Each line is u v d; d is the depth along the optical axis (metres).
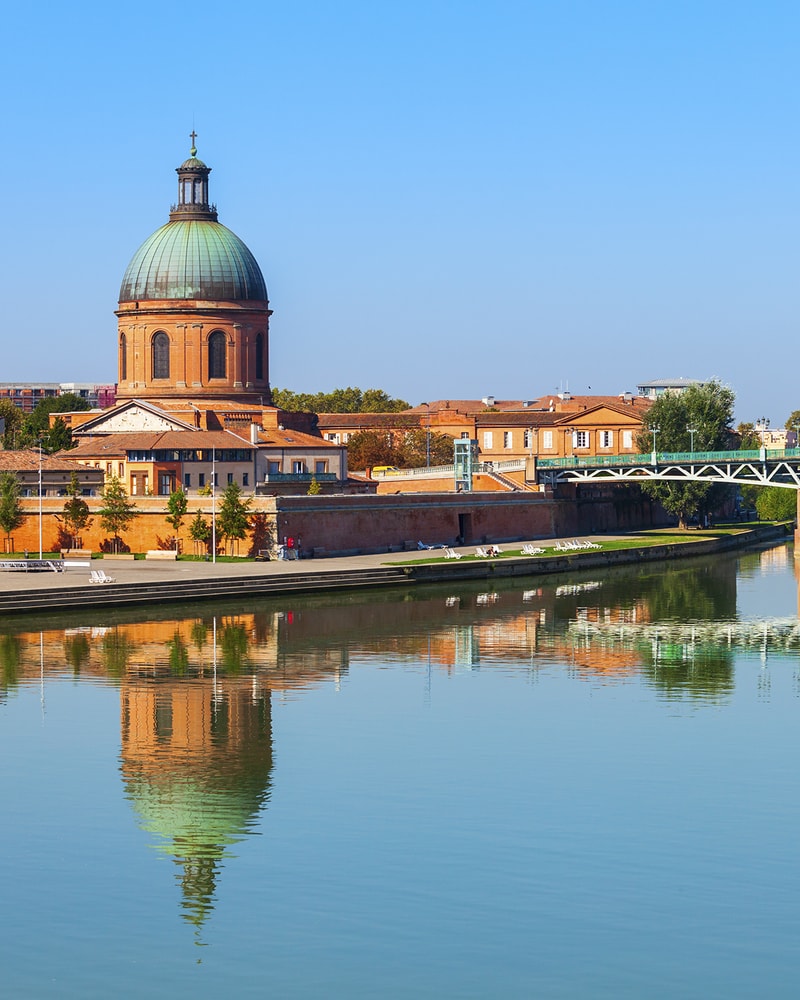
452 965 55.62
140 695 101.81
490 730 91.31
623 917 59.88
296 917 60.16
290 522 183.00
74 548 190.75
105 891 63.09
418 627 135.25
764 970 55.16
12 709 97.12
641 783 78.38
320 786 78.12
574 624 139.12
